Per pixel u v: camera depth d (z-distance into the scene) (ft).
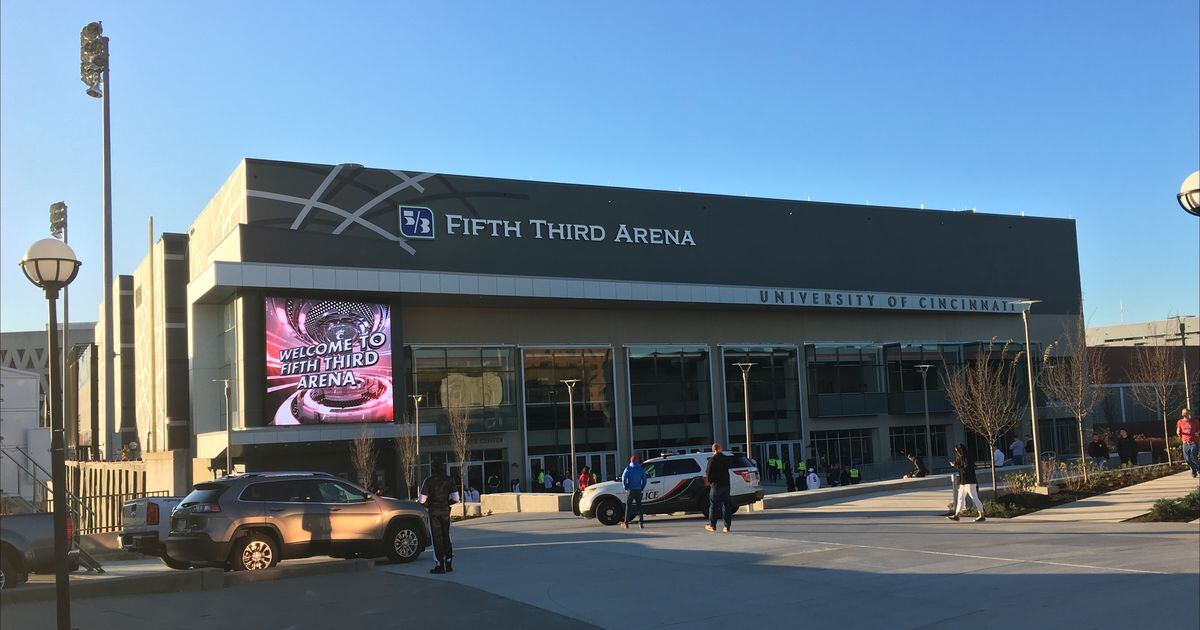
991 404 116.16
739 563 46.21
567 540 62.75
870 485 93.45
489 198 159.02
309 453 139.44
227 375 148.05
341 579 45.75
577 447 162.20
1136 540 47.60
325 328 139.03
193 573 43.91
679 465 79.20
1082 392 116.16
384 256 147.84
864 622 31.99
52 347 34.55
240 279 131.34
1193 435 72.54
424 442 149.59
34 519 47.39
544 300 154.92
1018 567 40.68
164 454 156.97
